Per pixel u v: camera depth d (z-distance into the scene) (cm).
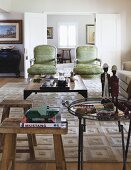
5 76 930
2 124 207
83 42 1391
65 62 1401
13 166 229
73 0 884
